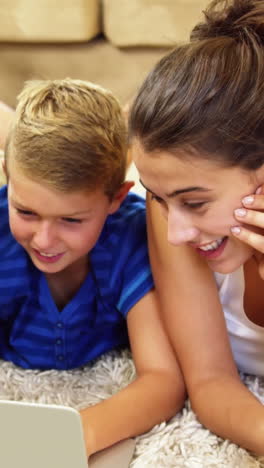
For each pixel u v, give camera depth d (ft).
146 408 3.28
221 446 3.20
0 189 3.83
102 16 6.81
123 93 6.98
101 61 6.93
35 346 3.76
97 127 3.31
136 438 3.25
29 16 6.75
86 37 6.76
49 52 6.97
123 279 3.65
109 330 3.83
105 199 3.36
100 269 3.65
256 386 3.66
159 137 2.66
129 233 3.69
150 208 3.52
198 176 2.69
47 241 3.28
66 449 2.45
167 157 2.68
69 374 3.78
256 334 3.61
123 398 3.29
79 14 6.68
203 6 6.43
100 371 3.80
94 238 3.40
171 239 2.84
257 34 2.77
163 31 6.62
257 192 2.77
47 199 3.18
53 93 3.44
